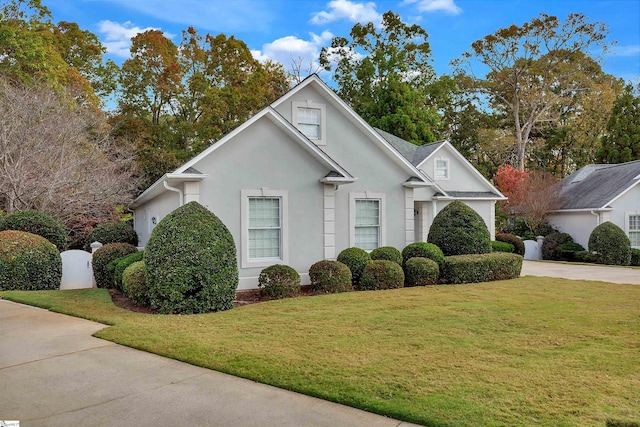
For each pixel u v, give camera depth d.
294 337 6.68
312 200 12.38
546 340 6.52
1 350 6.14
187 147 31.09
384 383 4.73
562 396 4.38
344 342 6.38
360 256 12.26
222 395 4.57
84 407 4.29
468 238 13.79
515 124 38.31
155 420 3.99
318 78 13.35
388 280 11.60
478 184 21.83
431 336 6.73
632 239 21.98
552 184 25.00
